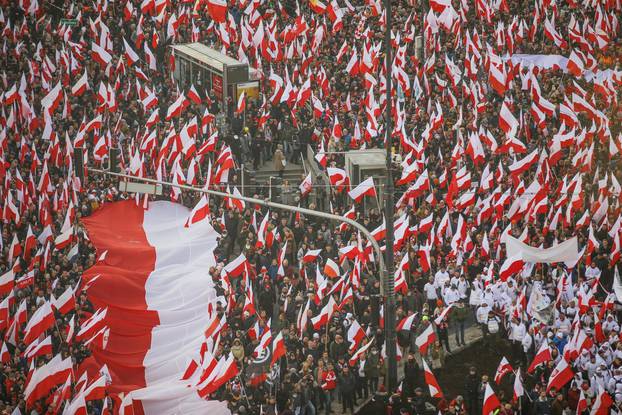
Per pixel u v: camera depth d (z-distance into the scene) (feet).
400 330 558.15
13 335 545.85
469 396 520.83
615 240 595.47
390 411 472.85
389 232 474.90
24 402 495.82
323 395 538.88
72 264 627.87
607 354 517.14
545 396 491.72
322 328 567.59
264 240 643.45
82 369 533.96
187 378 524.93
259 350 522.47
